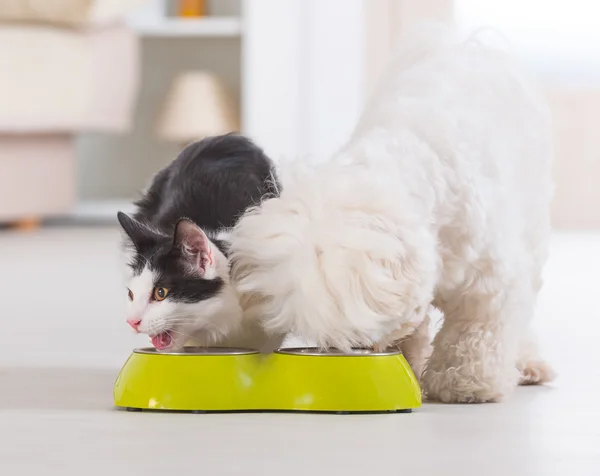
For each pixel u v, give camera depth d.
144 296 1.71
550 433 1.54
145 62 7.52
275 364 1.69
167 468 1.27
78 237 6.04
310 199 1.57
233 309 1.70
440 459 1.34
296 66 6.64
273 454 1.36
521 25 7.13
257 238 1.58
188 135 6.98
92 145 7.58
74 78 5.97
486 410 1.77
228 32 7.02
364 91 6.64
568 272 4.69
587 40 7.14
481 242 1.78
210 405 1.66
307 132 6.66
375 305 1.54
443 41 2.07
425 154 1.70
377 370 1.68
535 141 2.04
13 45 5.77
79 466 1.29
